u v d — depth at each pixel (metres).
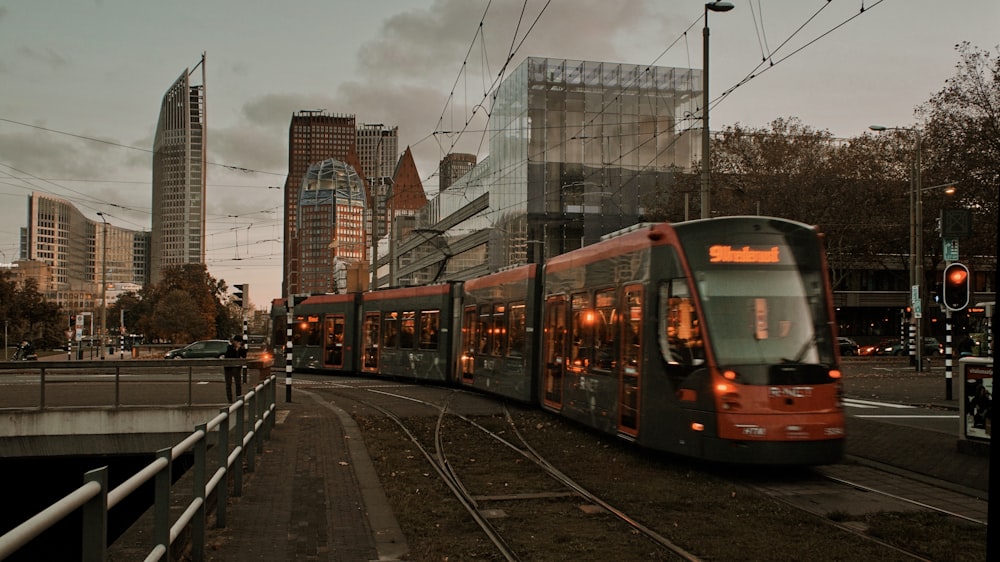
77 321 51.38
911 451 13.45
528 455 13.16
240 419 9.95
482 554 7.40
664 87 62.78
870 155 52.59
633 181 61.53
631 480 11.03
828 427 10.78
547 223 59.59
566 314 16.80
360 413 19.39
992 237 47.59
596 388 14.60
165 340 90.56
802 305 11.41
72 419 16.44
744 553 7.40
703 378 11.08
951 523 8.62
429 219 87.19
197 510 6.43
